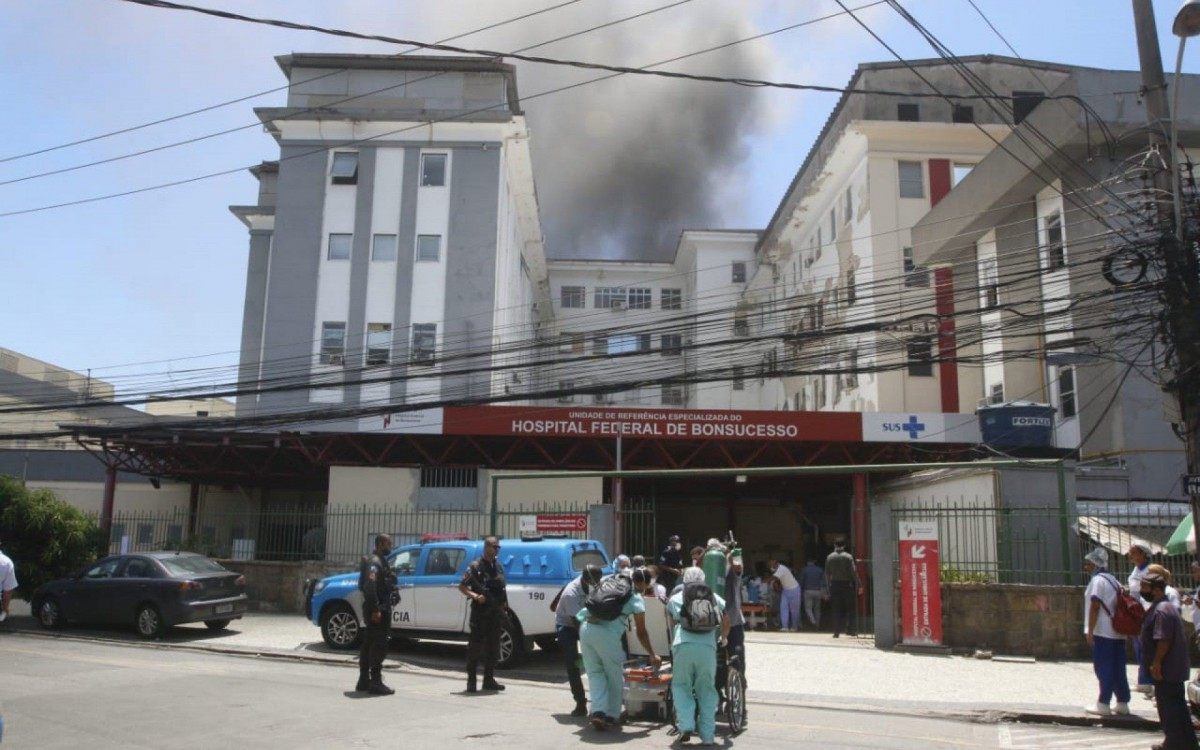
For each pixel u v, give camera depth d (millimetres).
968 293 31062
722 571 10375
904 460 28719
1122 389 24328
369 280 40625
